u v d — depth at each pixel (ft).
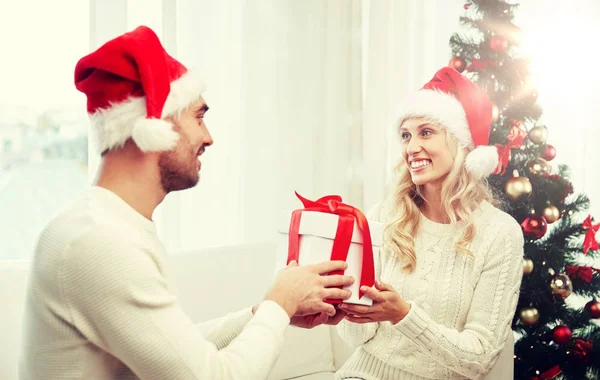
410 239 5.81
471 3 9.75
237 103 9.15
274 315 3.90
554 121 11.76
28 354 3.55
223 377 3.48
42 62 7.95
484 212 5.85
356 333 5.74
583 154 12.03
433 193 5.91
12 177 7.99
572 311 9.71
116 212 3.62
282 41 9.48
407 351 5.54
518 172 9.58
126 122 3.64
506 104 9.48
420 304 5.60
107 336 3.39
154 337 3.37
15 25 7.75
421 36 10.85
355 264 4.64
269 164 9.45
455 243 5.63
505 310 5.50
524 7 11.51
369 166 10.30
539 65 11.53
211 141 4.10
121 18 8.05
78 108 8.23
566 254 9.79
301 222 4.60
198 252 6.75
